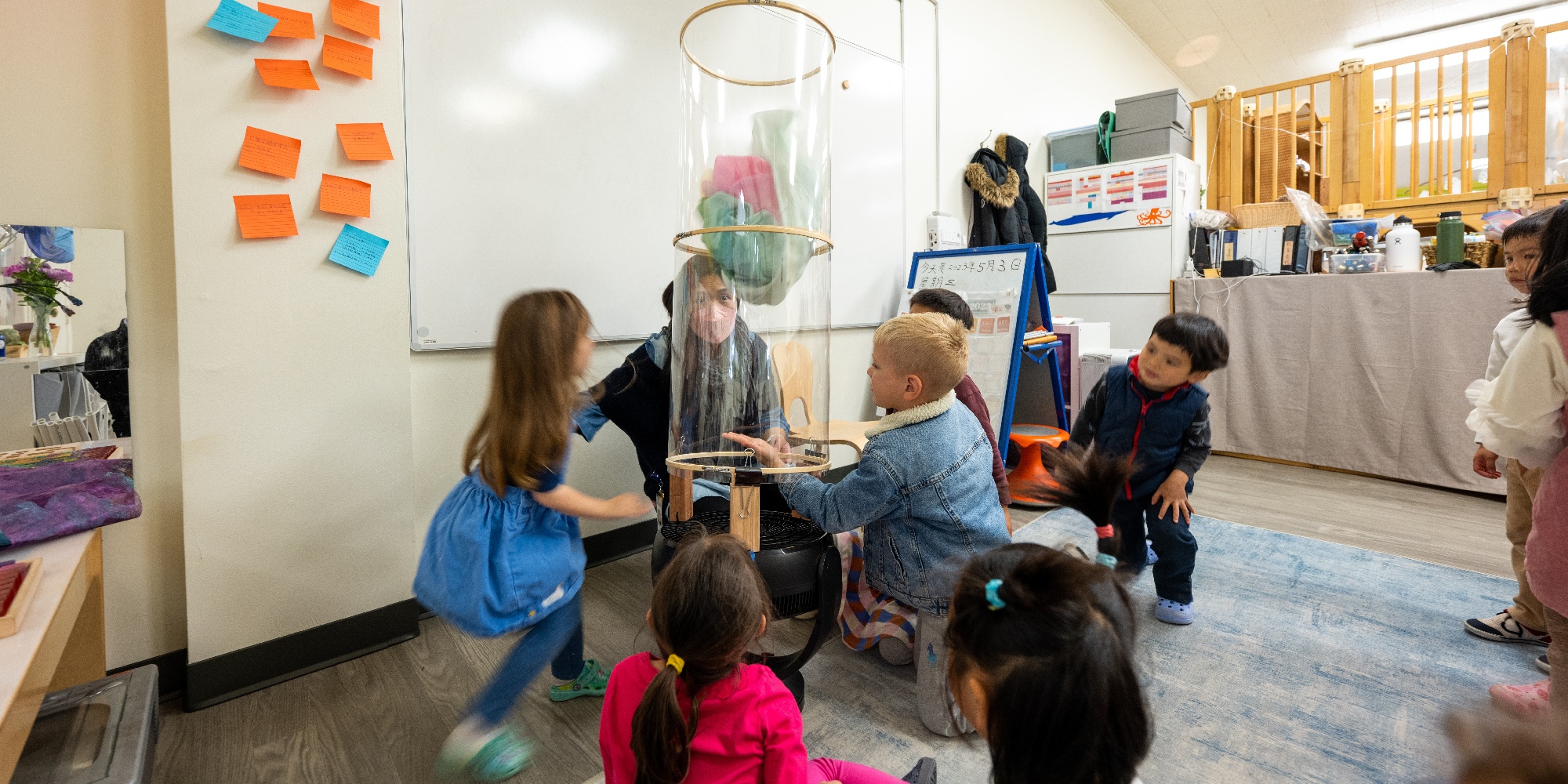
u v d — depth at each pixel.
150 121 1.45
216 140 1.41
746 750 0.80
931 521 1.36
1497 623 1.67
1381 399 3.12
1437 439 2.97
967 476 1.38
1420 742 1.29
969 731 1.29
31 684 0.70
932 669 1.34
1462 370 2.89
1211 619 1.82
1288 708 1.41
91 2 1.39
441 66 1.79
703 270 1.18
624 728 0.85
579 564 1.31
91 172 1.40
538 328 1.18
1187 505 1.78
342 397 1.60
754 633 0.79
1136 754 0.59
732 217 1.12
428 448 1.85
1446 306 2.92
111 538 1.45
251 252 1.46
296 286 1.52
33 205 1.34
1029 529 2.51
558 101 2.03
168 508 1.52
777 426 1.19
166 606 1.52
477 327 1.91
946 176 3.45
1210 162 4.44
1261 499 2.87
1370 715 1.38
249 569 1.50
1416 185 3.89
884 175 3.10
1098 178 3.95
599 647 1.70
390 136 1.62
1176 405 1.80
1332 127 3.99
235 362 1.46
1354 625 1.77
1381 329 3.10
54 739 0.92
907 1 3.16
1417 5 5.01
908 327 1.35
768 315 1.18
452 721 1.41
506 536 1.18
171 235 1.49
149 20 1.45
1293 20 5.23
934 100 3.36
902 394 1.37
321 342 1.56
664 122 2.30
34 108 1.34
